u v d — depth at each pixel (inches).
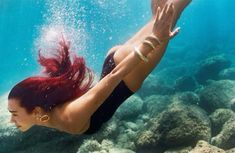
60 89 51.8
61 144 171.2
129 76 54.3
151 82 303.4
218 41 733.9
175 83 312.8
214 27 1155.9
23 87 53.0
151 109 233.9
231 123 153.3
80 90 53.4
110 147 171.2
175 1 55.5
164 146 151.4
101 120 55.6
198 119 151.9
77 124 48.8
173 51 607.2
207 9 1641.2
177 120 149.8
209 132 150.9
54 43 53.9
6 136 173.8
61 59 53.7
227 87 228.4
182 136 145.1
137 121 223.1
